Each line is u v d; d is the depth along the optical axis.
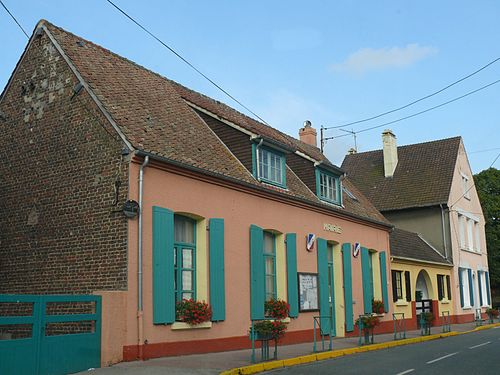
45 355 10.24
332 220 20.64
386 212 33.97
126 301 11.80
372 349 17.14
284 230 17.56
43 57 14.62
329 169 20.94
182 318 13.21
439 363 13.36
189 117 16.86
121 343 11.64
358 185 36.06
